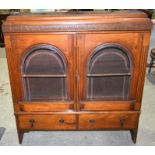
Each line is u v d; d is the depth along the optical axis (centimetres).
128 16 162
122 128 202
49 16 162
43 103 188
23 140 215
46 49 166
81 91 183
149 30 159
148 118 250
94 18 159
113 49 167
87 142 212
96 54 168
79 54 168
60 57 169
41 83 181
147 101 288
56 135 223
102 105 190
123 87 184
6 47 165
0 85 336
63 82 180
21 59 170
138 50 167
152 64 371
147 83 341
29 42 164
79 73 175
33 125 199
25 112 192
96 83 181
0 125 239
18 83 180
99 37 162
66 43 164
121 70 175
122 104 190
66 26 157
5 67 407
